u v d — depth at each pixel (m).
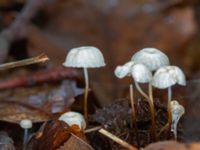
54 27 0.39
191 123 0.21
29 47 0.36
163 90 0.25
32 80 0.27
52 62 0.33
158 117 0.21
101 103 0.28
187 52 0.39
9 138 0.21
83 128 0.20
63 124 0.19
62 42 0.38
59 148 0.19
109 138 0.20
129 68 0.18
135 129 0.20
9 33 0.35
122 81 0.34
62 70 0.27
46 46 0.36
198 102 0.23
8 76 0.30
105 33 0.39
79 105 0.25
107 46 0.39
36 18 0.38
